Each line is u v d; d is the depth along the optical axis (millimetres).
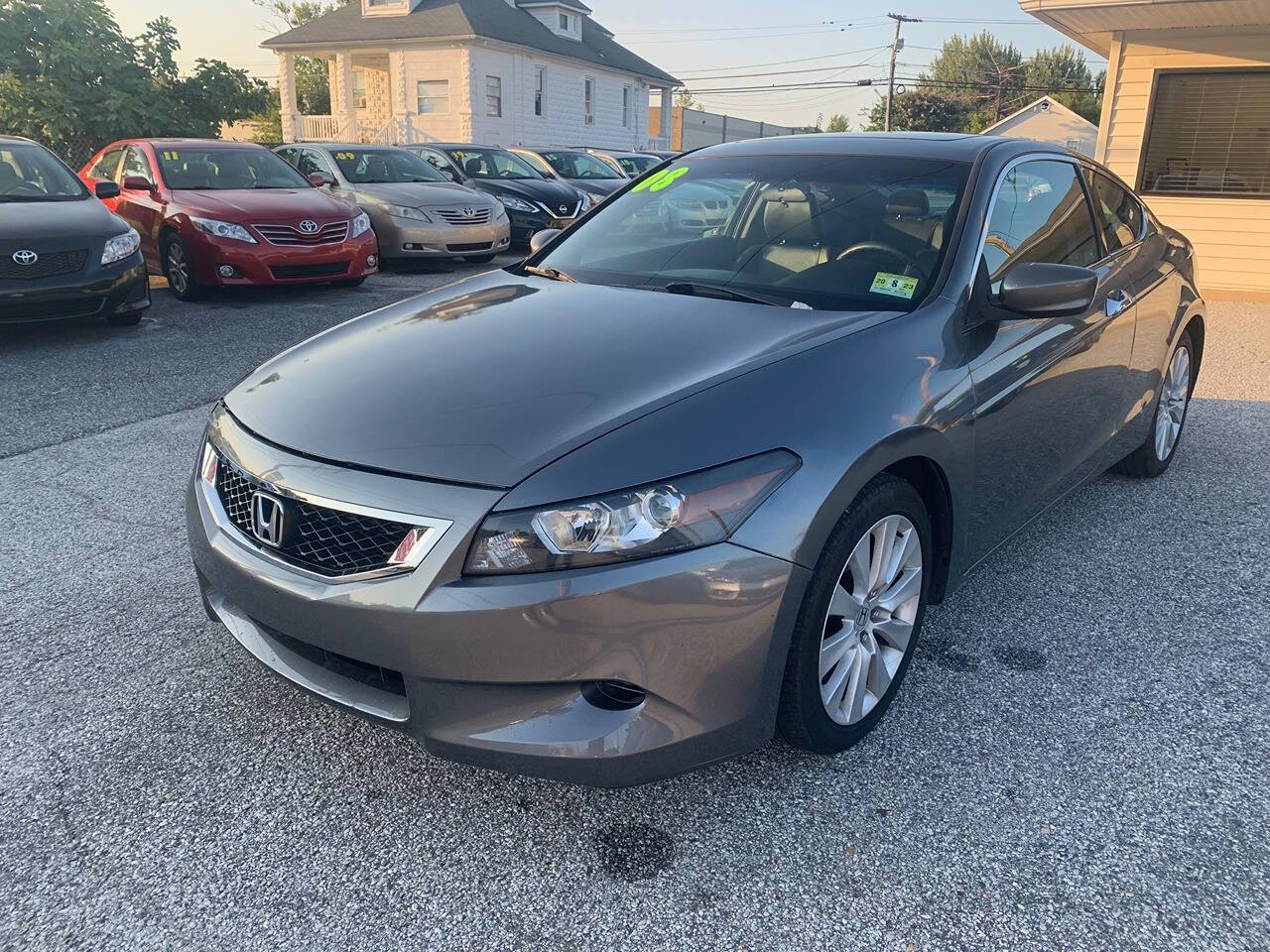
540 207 13500
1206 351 7430
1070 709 2701
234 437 2441
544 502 1972
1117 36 10430
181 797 2338
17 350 7125
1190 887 2053
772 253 3123
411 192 11508
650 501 1979
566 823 2256
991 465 2836
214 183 9766
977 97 64125
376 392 2398
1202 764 2459
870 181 3279
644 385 2287
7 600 3305
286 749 2525
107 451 4859
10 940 1922
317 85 44500
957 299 2797
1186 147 10523
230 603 2379
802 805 2309
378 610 2035
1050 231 3453
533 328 2730
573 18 31734
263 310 8812
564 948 1910
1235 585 3477
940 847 2174
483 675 2000
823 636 2266
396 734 2592
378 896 2041
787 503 2092
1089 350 3373
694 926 1961
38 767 2441
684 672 2016
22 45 17484
